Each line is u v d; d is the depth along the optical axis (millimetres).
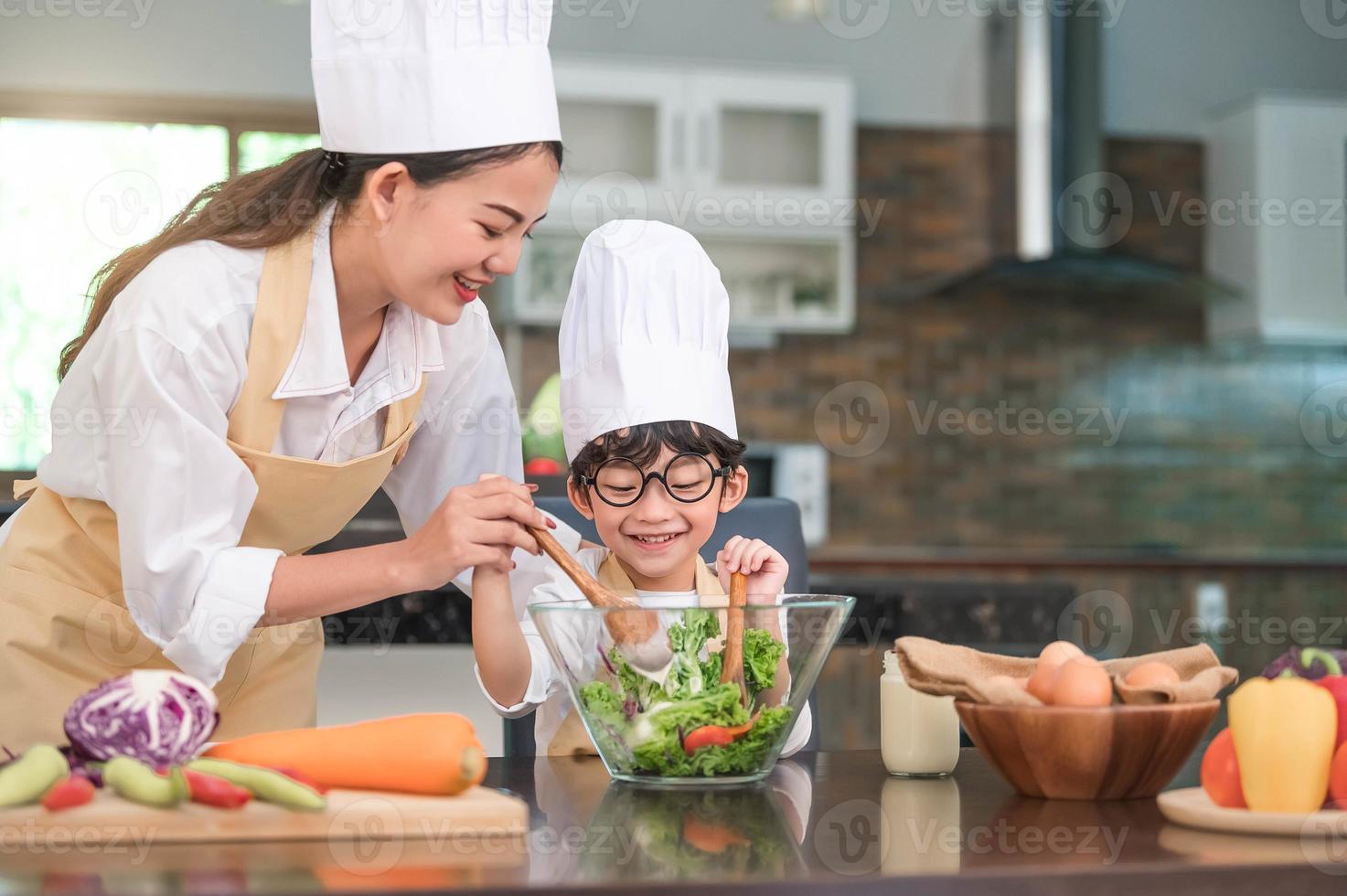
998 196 5312
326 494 1276
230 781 771
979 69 5332
